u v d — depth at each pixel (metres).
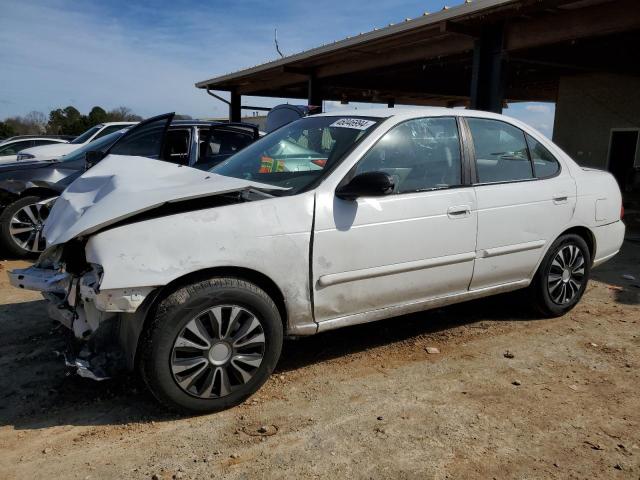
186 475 2.73
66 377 3.80
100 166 4.32
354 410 3.36
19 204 7.15
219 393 3.28
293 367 3.96
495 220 4.28
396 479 2.71
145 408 3.39
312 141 4.17
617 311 5.21
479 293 4.38
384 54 12.47
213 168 4.57
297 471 2.77
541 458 2.89
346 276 3.62
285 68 14.70
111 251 3.02
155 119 7.27
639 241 8.96
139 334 3.11
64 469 2.79
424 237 3.90
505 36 9.45
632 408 3.41
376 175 3.46
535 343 4.42
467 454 2.92
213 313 3.19
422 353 4.22
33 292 5.71
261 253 3.31
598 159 15.14
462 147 4.25
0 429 3.17
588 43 10.19
